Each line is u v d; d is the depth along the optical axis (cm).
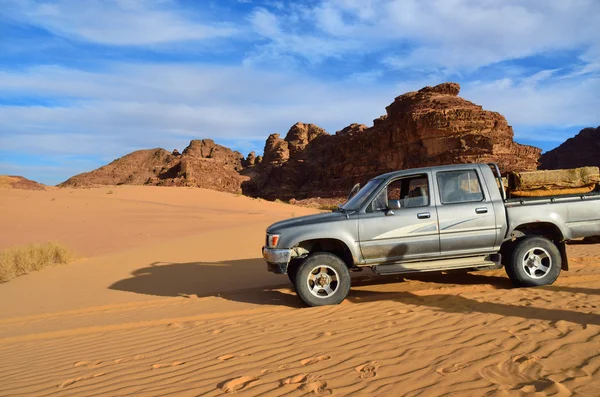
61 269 1196
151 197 4591
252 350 460
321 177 14312
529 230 722
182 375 402
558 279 709
